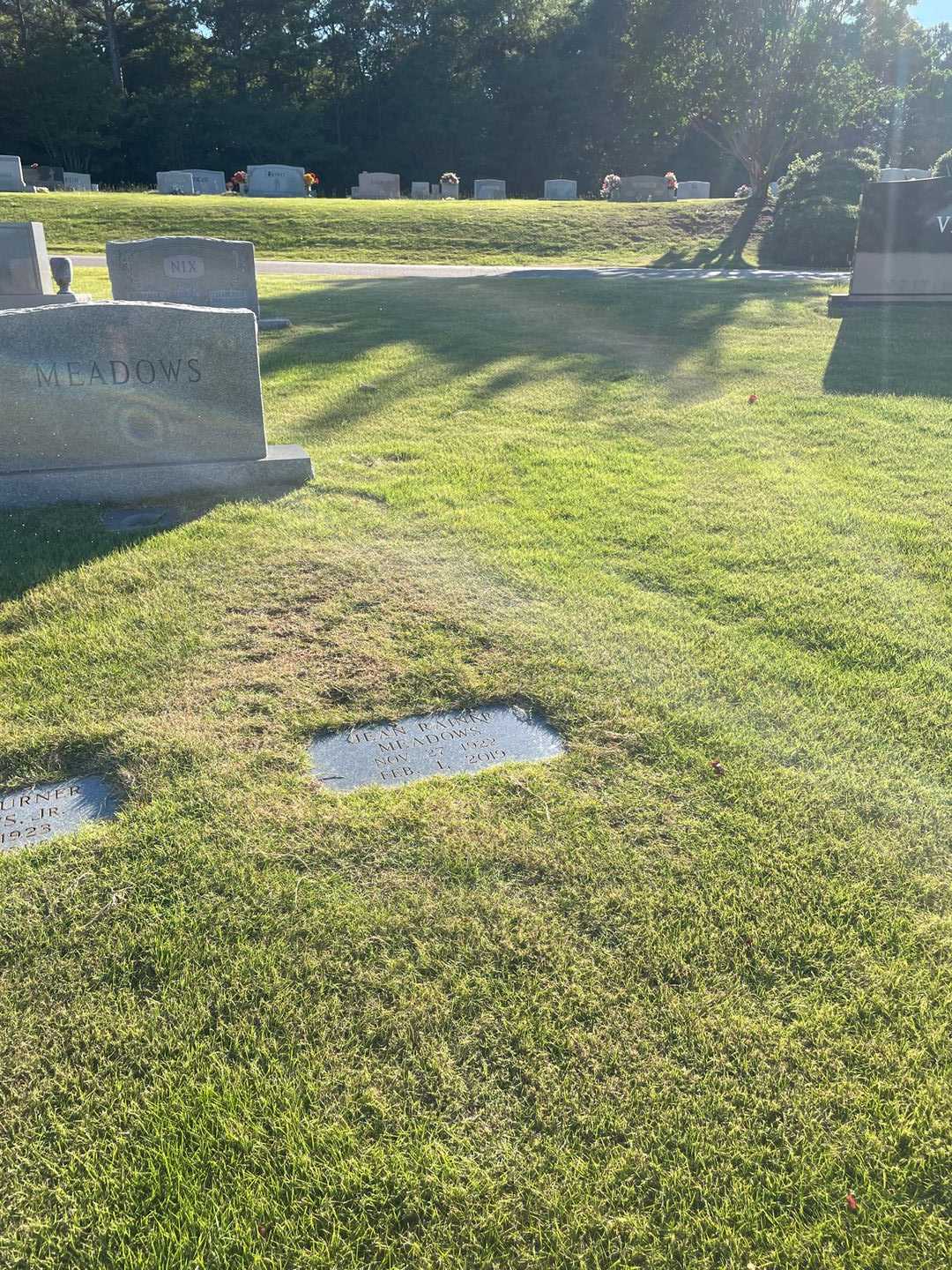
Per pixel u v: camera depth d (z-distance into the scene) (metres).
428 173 60.06
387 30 59.94
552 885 3.03
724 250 26.75
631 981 2.67
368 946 2.78
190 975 2.68
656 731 3.82
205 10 56.38
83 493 6.24
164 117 53.88
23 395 6.01
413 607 4.84
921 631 4.66
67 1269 1.98
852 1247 2.04
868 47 30.88
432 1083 2.37
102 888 2.98
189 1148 2.22
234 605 4.82
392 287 17.42
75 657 4.29
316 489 6.59
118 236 25.23
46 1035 2.49
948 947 2.81
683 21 29.27
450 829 3.25
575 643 4.50
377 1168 2.17
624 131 56.97
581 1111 2.31
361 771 3.58
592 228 28.52
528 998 2.61
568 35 58.31
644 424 8.20
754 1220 2.09
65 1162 2.19
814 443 7.60
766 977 2.70
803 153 31.97
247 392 6.49
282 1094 2.34
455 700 4.03
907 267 13.63
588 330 12.55
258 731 3.79
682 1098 2.34
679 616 4.82
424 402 8.94
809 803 3.43
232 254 12.81
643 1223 2.07
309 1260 1.99
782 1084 2.39
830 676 4.27
